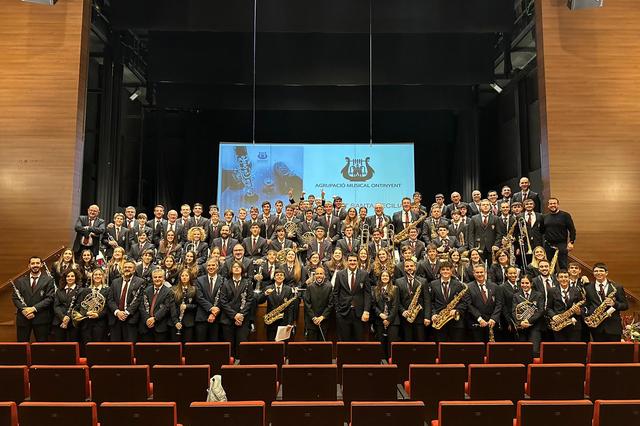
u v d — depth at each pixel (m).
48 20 9.86
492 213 8.69
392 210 13.74
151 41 12.59
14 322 8.14
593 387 4.65
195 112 15.52
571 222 8.11
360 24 11.44
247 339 6.82
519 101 12.91
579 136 9.78
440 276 7.03
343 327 6.88
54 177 9.47
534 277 7.18
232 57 12.66
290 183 13.74
